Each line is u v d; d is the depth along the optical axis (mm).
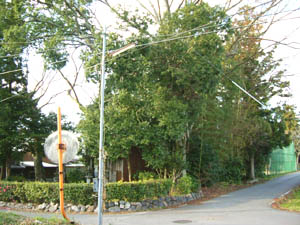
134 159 20828
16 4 18297
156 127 17484
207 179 24359
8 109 21750
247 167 34312
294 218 12211
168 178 18578
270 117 33031
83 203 14367
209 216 12922
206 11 17125
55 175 31312
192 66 16812
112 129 16562
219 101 25656
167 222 11680
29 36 19016
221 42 17375
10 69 22859
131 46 11742
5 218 9711
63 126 26094
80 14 19859
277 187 26891
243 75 27188
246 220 11828
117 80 15320
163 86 17891
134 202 14945
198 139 24234
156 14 21375
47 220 10062
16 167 33094
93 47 18031
